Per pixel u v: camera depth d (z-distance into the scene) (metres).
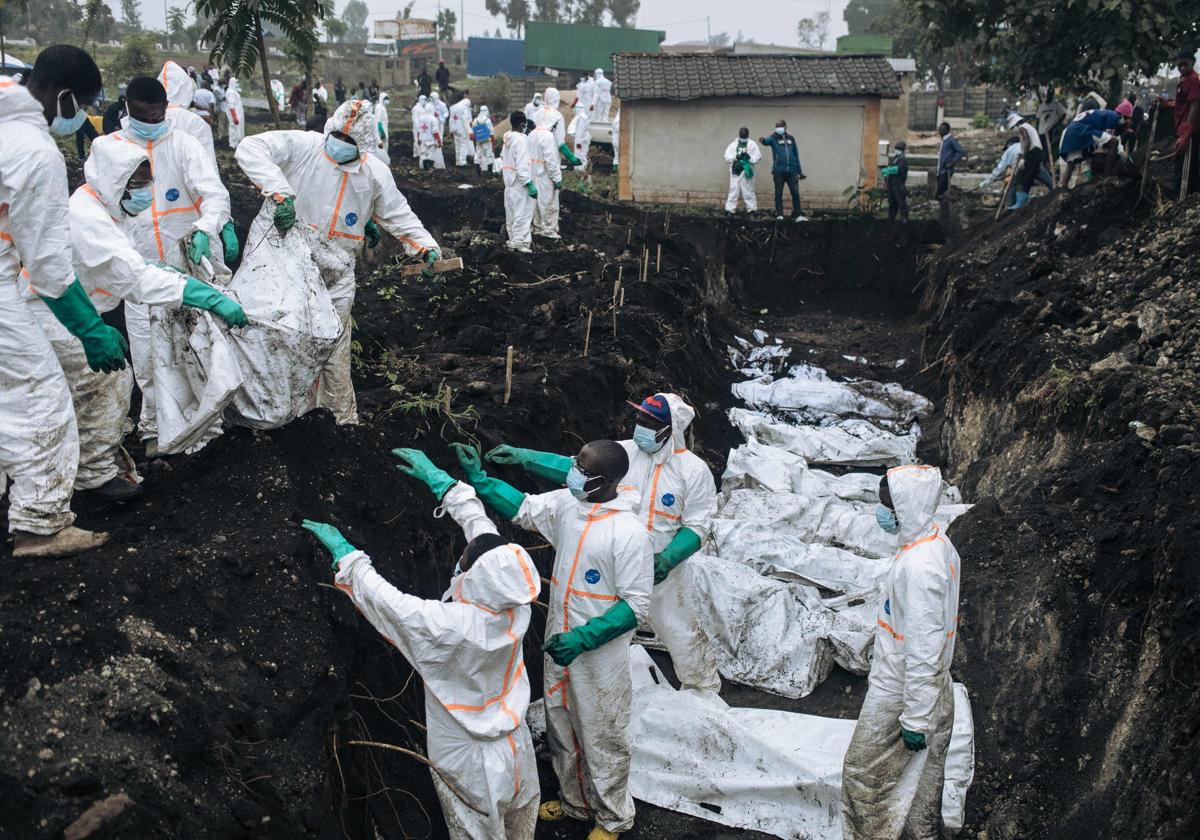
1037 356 8.78
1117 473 6.45
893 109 22.56
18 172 3.50
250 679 3.82
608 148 23.58
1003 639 6.09
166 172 4.80
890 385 11.36
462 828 4.29
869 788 4.81
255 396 4.68
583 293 10.47
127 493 4.53
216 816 3.38
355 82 40.00
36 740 3.19
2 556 3.92
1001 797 5.41
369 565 4.05
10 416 3.78
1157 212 10.49
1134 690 5.28
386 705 4.69
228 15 9.20
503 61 45.00
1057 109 15.27
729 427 10.18
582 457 4.65
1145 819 4.65
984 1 14.86
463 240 12.42
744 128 16.64
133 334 4.86
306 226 5.06
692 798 5.36
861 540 7.89
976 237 13.86
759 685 6.32
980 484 8.66
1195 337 7.71
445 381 7.30
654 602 5.66
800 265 15.66
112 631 3.62
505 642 4.07
